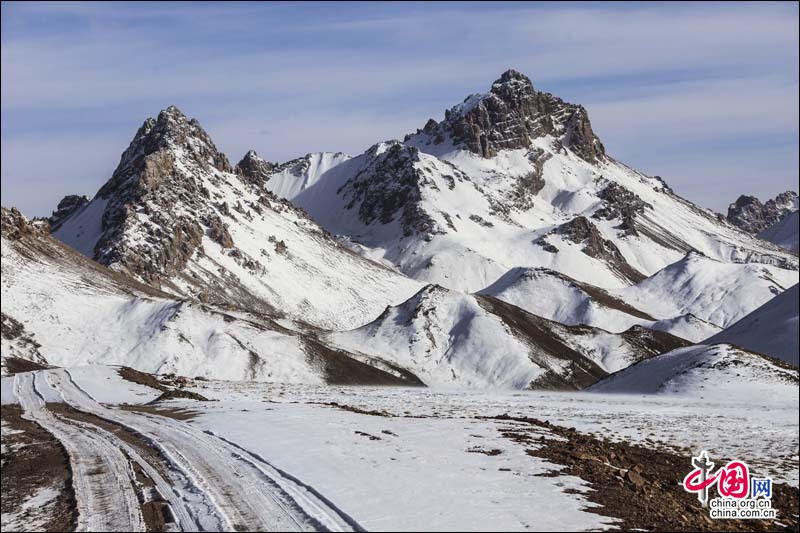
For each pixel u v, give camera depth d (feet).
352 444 158.40
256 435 166.81
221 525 103.50
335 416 208.13
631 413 311.68
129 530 104.83
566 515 109.60
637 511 115.75
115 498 121.29
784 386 371.76
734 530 128.36
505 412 303.27
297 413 212.23
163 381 359.87
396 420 207.21
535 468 142.82
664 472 186.19
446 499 115.75
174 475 132.77
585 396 402.11
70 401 254.06
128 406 238.07
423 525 102.42
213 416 201.26
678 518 117.29
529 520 106.22
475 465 143.43
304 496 116.37
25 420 207.21
